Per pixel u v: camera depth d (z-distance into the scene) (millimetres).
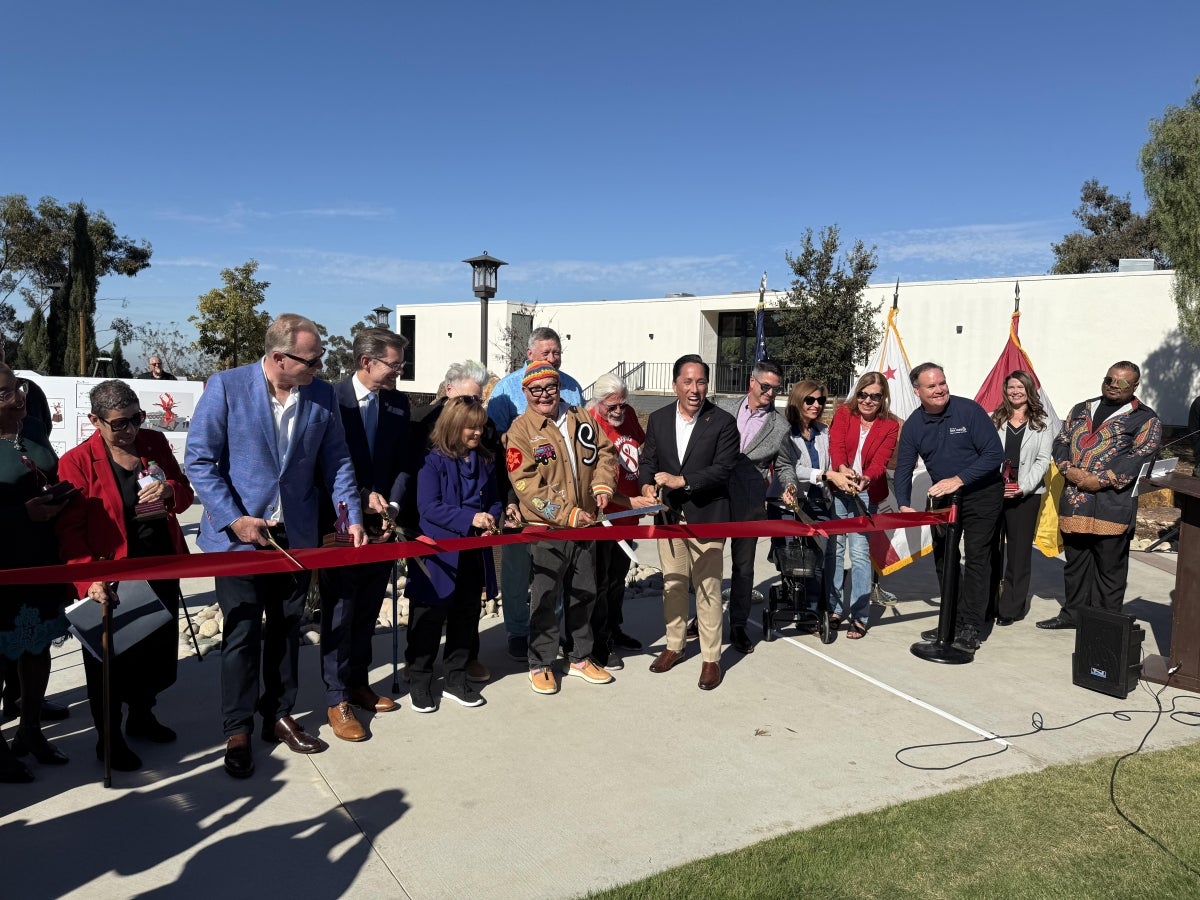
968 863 3148
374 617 4543
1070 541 6164
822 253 21531
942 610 5539
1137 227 43781
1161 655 5555
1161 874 3072
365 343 4500
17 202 41594
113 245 43594
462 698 4656
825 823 3457
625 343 33594
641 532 4762
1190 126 19922
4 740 3645
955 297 25453
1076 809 3555
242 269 31750
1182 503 4988
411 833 3354
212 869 3076
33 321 31312
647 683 5059
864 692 4945
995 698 4871
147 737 4121
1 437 3641
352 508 4102
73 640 5621
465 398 4543
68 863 3084
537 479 4793
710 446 5121
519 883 3035
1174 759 4047
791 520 5688
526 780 3809
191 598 7008
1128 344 23281
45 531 3689
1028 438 6262
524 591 5375
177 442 11430
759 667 5371
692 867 3121
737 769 3947
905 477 5723
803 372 22156
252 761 3898
